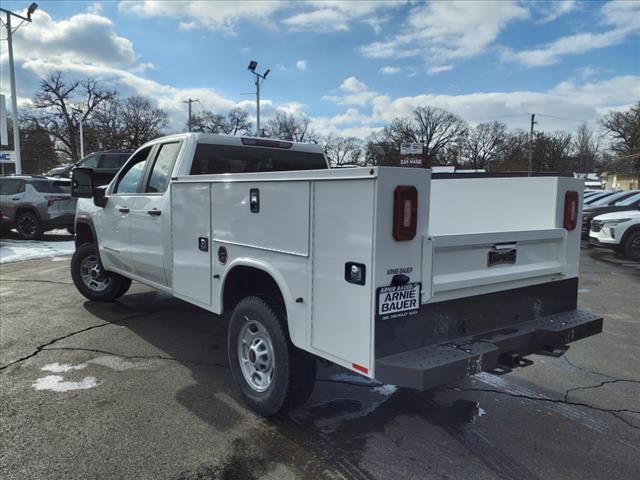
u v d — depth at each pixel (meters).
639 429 3.50
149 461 3.04
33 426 3.44
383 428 3.47
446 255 2.94
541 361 4.84
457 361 2.73
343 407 3.79
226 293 3.92
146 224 5.01
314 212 2.98
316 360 3.49
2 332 5.50
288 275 3.22
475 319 3.15
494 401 3.93
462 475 2.92
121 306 6.67
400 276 2.71
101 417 3.58
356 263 2.72
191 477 2.88
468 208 4.20
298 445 3.23
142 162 5.38
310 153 5.72
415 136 80.00
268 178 3.32
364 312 2.70
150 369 4.50
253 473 2.92
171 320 6.04
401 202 2.65
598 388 4.21
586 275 9.64
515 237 3.28
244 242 3.61
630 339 5.55
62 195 14.23
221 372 4.45
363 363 2.74
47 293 7.41
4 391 4.00
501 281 3.21
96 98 59.75
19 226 14.09
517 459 3.10
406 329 2.80
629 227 11.43
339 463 3.04
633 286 8.55
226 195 3.76
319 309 3.00
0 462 3.00
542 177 3.69
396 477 2.90
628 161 63.88
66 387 4.09
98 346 5.09
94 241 6.29
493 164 80.38
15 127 25.20
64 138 58.84
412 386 2.62
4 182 14.36
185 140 4.78
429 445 3.25
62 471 2.92
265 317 3.45
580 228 3.76
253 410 3.69
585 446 3.27
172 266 4.62
